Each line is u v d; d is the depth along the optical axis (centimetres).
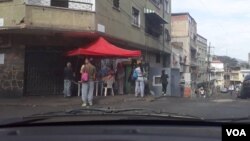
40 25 1769
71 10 1842
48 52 1908
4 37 1858
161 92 2631
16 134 210
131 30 2542
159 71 2716
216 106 1542
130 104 1636
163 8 3528
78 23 1858
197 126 216
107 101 1666
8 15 1767
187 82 4766
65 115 283
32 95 1872
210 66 7694
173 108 1458
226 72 9588
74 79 1928
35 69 1883
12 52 1856
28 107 1459
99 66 2047
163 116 278
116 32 2238
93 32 1889
